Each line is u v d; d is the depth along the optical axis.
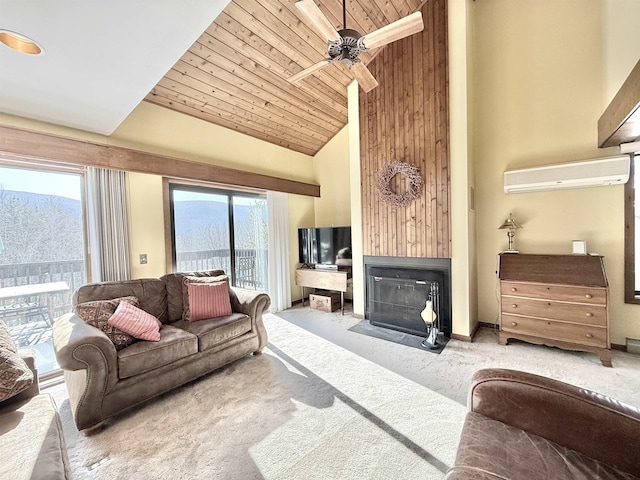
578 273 2.77
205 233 4.00
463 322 3.28
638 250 2.88
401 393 2.25
